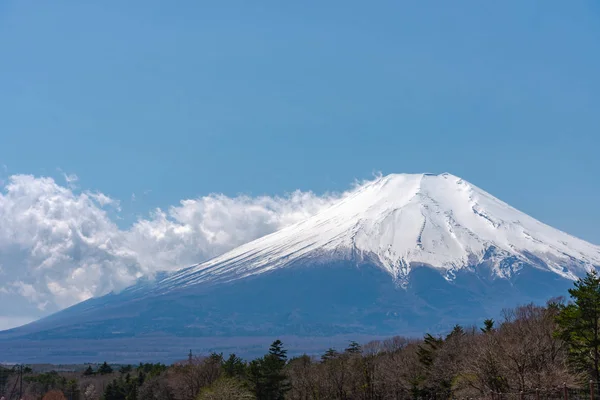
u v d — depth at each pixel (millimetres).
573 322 90938
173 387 165875
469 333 176625
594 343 88312
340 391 148750
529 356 92938
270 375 143625
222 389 134250
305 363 178625
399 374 139875
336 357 174750
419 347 145875
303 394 153750
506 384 93938
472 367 100250
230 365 166750
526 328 108125
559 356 96062
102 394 198625
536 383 87062
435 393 129625
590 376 89312
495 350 97625
